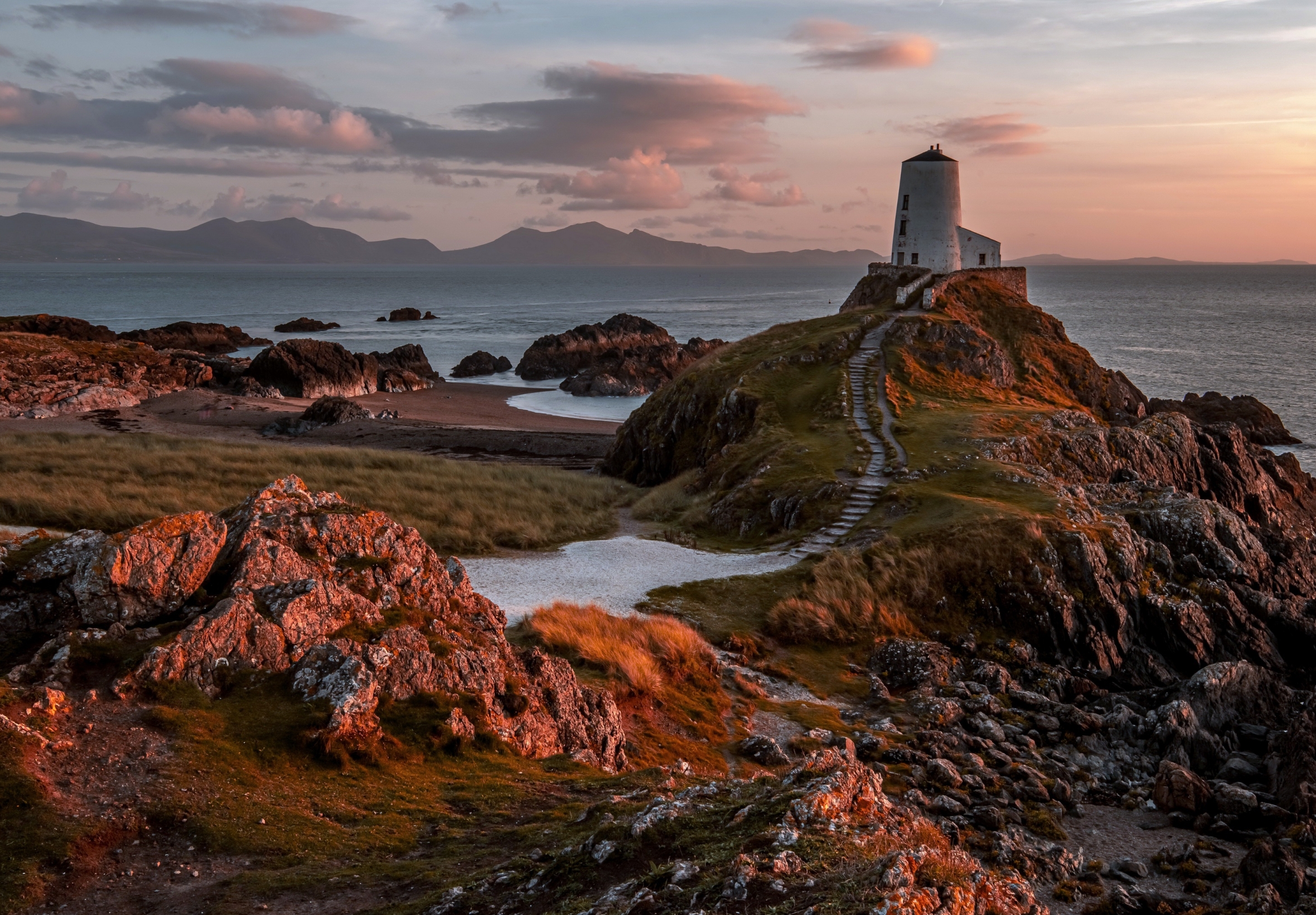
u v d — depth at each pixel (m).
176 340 153.38
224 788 14.02
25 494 38.34
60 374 94.19
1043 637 32.34
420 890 12.14
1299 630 34.69
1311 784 22.09
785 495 42.59
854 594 32.69
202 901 11.71
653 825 12.62
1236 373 126.31
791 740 23.00
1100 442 49.97
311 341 112.50
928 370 62.62
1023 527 35.28
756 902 9.97
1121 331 192.25
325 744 15.38
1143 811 22.42
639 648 26.06
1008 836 19.50
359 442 78.62
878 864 10.49
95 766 13.78
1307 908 16.86
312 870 12.56
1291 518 55.41
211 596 18.05
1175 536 38.31
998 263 81.31
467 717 17.55
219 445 57.78
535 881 11.72
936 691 27.89
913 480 42.16
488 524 41.69
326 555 19.69
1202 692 27.80
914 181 80.44
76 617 17.27
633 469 64.56
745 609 32.38
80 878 11.91
